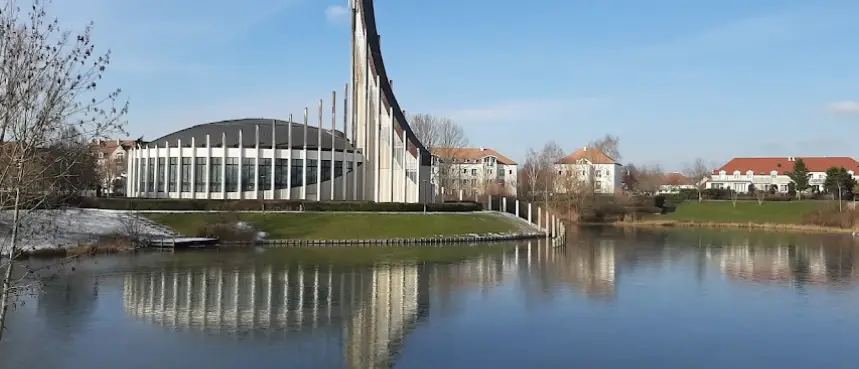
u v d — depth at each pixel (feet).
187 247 177.27
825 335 82.17
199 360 66.95
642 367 67.31
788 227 328.49
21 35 50.93
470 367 66.03
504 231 235.61
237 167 253.24
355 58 301.84
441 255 168.45
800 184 453.17
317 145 265.95
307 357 68.54
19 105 51.11
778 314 95.09
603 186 510.99
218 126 285.02
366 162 279.08
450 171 396.57
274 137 254.47
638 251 193.77
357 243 197.47
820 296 111.55
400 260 154.30
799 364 69.36
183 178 255.29
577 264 153.79
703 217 366.22
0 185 54.13
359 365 66.03
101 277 119.75
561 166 458.50
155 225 192.85
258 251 170.30
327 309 93.25
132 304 94.68
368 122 279.90
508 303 100.48
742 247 214.48
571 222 353.72
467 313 92.43
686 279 131.13
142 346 72.08
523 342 76.38
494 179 504.43
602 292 112.37
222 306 94.12
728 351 74.02
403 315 90.22
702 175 552.82
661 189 575.79
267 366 65.16
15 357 67.36
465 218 239.30
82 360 66.64
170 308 92.27
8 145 52.90
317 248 181.68
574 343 76.38
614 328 84.38
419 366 66.08
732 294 112.57
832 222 325.62
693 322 88.84
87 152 71.20
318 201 235.61
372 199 279.90
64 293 102.73
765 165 563.48
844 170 416.67
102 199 204.54
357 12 299.38
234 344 73.36
